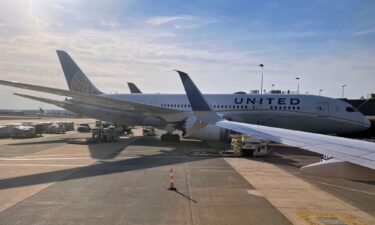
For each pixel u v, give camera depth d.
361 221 9.01
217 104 31.31
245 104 30.67
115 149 25.36
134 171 15.99
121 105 29.12
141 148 26.19
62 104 35.53
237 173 15.66
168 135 32.28
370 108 43.03
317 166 5.50
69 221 8.77
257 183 13.48
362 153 5.48
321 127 29.25
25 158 20.30
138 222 8.73
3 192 11.75
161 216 9.23
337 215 9.48
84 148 25.97
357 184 13.48
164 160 19.70
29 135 37.44
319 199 11.15
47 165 17.69
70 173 15.39
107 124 51.84
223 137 26.77
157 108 28.42
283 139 7.45
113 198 11.03
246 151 21.84
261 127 11.78
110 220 8.87
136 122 33.59
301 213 9.62
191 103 19.11
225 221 8.87
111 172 15.70
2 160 19.48
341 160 5.26
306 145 6.41
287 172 16.02
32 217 9.07
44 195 11.35
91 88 36.88
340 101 29.36
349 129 28.98
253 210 9.85
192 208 9.99
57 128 45.22
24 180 13.80
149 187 12.63
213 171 16.12
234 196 11.42
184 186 12.85
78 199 10.89
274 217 9.23
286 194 11.78
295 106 29.47
